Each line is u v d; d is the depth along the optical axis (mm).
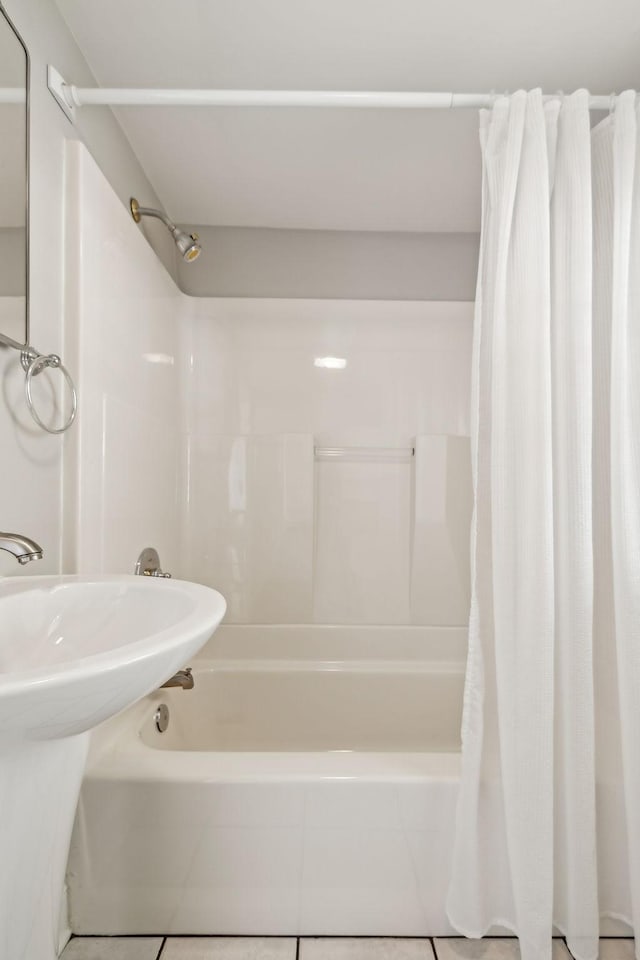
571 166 1211
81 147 1260
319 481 2311
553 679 1157
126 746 1347
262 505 2264
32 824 718
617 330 1190
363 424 2314
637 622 1155
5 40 1012
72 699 532
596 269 1269
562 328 1222
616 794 1223
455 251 2404
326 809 1211
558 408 1227
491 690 1222
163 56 1416
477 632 1207
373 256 2396
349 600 2297
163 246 2154
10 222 1033
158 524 1896
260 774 1216
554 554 1231
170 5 1249
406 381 2318
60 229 1241
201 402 2285
